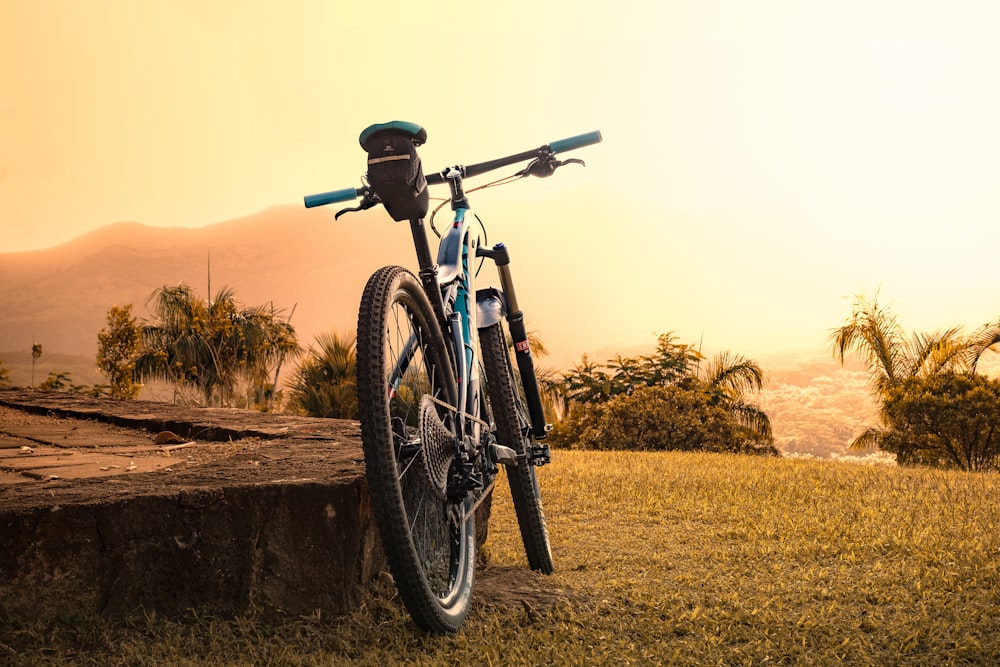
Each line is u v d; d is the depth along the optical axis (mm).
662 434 14156
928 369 15914
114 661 2092
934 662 2328
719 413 14703
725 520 4484
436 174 3064
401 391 2279
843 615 2715
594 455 9258
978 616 2656
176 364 16531
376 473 2092
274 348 17266
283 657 2227
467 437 2562
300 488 2510
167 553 2357
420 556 2508
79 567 2246
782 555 3584
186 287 17203
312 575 2521
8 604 2156
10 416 5180
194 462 3100
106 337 16047
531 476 3309
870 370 16703
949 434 13789
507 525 4445
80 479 2621
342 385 15047
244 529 2445
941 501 5000
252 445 3621
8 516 2168
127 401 5816
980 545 3535
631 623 2676
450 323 2764
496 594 2916
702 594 2984
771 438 18250
